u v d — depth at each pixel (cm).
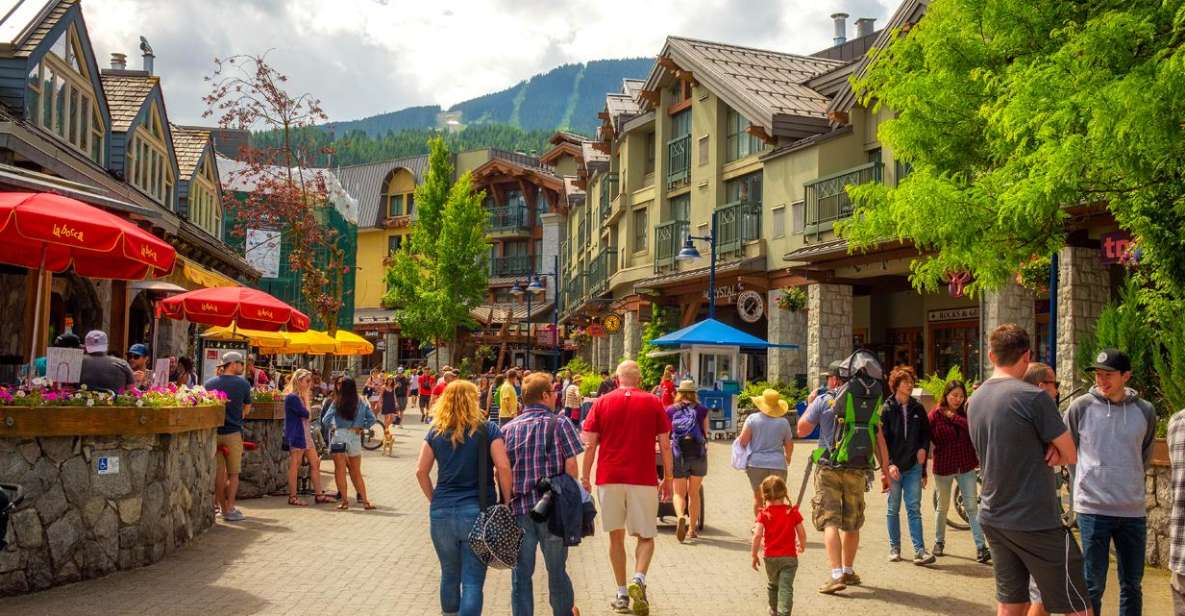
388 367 6906
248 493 1473
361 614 768
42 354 1483
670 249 3569
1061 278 1752
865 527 1245
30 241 1066
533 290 4800
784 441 1084
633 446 812
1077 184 998
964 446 1006
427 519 1318
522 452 702
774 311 2986
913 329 3008
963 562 1005
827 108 2853
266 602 796
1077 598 534
